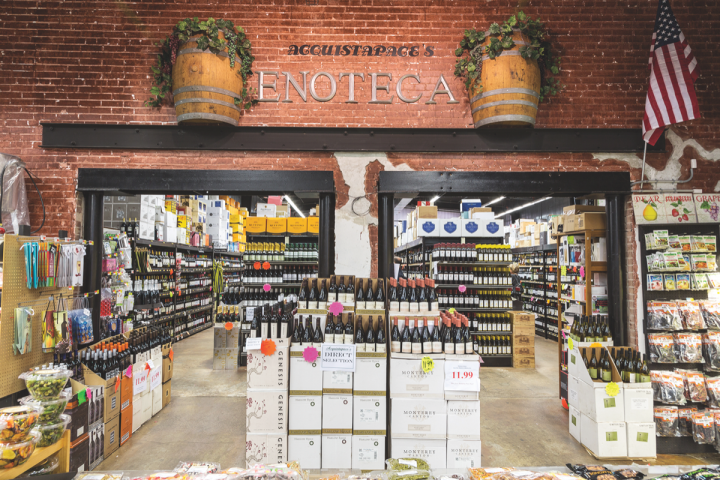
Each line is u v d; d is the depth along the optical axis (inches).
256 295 276.4
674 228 169.0
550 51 176.6
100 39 176.2
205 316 432.5
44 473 94.7
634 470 85.2
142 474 87.0
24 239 127.4
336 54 179.5
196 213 387.5
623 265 177.5
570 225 198.7
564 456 139.7
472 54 170.9
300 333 128.3
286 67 178.7
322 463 125.0
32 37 175.8
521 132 177.0
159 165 174.1
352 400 126.0
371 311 132.6
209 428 161.0
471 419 122.2
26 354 126.0
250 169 175.5
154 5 177.2
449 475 88.3
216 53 162.2
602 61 181.2
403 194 181.5
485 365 271.0
